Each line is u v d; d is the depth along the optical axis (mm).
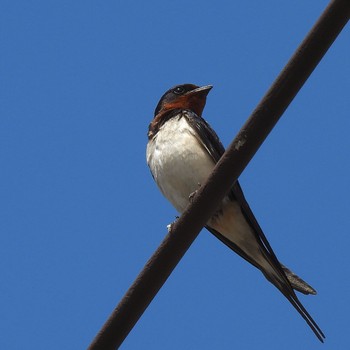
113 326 9609
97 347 9648
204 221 9484
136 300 9570
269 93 8773
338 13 8172
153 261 9547
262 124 8938
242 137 9055
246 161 9172
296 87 8656
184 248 9555
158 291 9664
